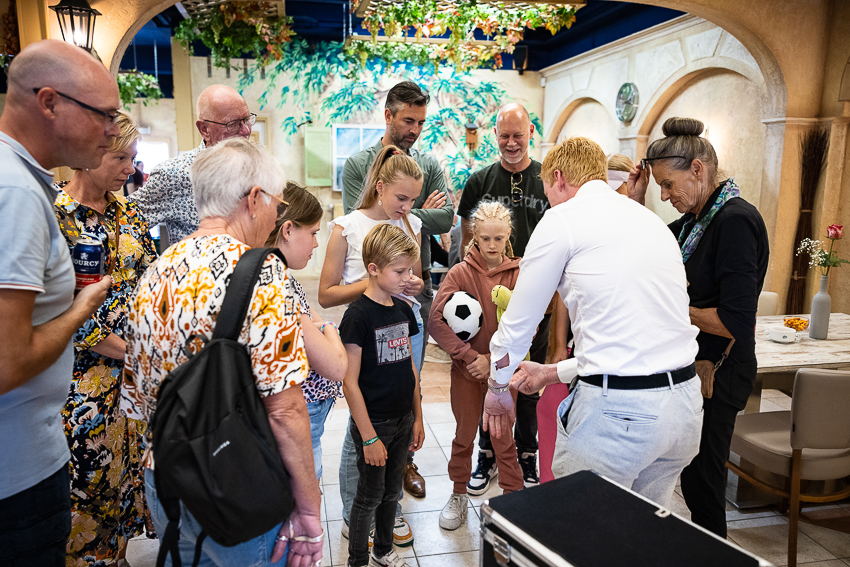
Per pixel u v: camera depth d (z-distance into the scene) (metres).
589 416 1.55
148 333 1.16
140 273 2.09
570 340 2.48
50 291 1.20
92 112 1.17
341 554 2.34
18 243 1.06
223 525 1.04
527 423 2.72
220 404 1.04
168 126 10.20
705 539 1.08
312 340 1.37
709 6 4.67
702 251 1.93
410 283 2.02
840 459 2.26
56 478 1.29
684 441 1.56
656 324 1.51
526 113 2.94
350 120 8.73
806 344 2.99
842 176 5.03
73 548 1.88
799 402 2.15
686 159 1.91
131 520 2.13
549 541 1.07
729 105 5.89
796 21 4.84
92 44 3.62
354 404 1.88
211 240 1.15
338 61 8.54
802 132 5.04
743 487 2.73
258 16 7.32
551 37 8.54
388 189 2.18
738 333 1.82
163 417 1.03
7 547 1.22
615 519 1.15
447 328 2.36
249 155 1.22
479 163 9.18
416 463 3.13
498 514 1.17
